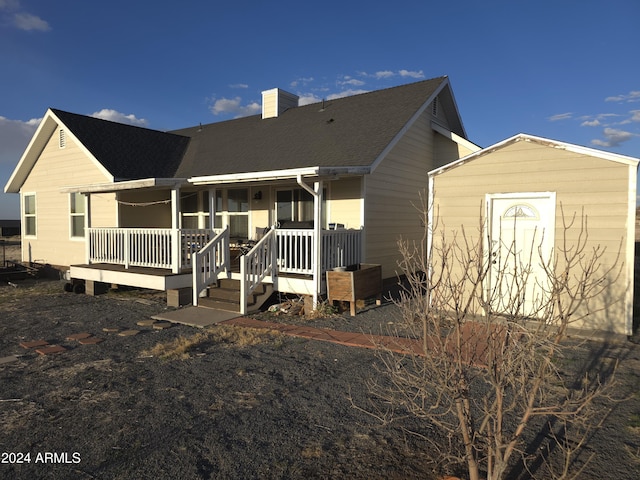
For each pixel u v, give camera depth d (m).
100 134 14.11
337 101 15.12
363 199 10.73
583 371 5.49
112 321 8.49
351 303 8.63
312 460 3.53
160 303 10.30
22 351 6.58
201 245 10.73
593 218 7.22
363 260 10.69
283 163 11.65
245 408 4.50
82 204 14.06
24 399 4.77
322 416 4.30
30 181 16.20
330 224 10.95
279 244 9.50
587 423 4.11
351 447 3.73
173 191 10.02
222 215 13.78
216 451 3.67
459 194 8.41
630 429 4.01
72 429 4.08
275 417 4.29
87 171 13.71
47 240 15.58
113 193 12.97
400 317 8.32
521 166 7.83
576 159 7.35
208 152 14.65
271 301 9.58
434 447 3.72
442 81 13.64
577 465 3.44
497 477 2.80
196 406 4.55
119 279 10.70
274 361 5.96
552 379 5.11
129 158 13.59
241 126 16.16
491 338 2.93
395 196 12.06
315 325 7.91
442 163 13.98
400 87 14.39
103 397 4.80
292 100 16.36
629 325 6.95
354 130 12.31
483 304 2.88
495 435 2.84
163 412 4.41
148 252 10.74
